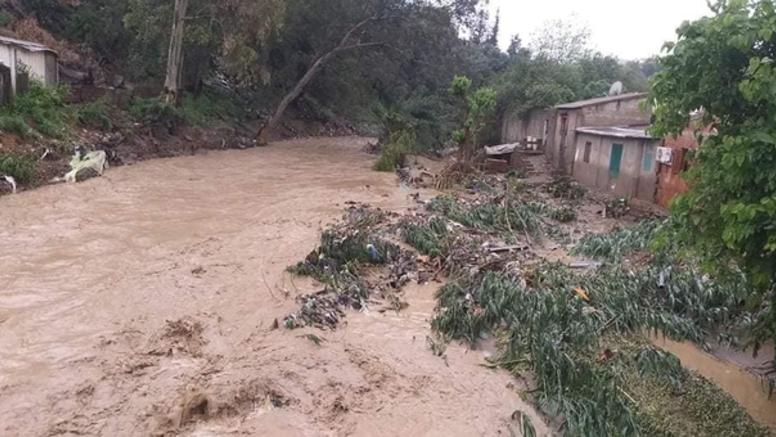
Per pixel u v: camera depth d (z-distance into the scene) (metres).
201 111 28.70
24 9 26.86
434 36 32.84
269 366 7.32
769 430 6.85
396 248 11.84
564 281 10.02
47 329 7.89
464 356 8.12
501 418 6.76
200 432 6.03
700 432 6.74
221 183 19.05
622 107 23.81
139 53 27.75
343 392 6.98
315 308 8.90
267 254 11.41
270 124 31.42
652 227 13.11
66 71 24.47
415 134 31.44
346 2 31.02
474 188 20.33
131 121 22.44
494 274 10.16
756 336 7.59
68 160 17.16
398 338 8.49
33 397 6.35
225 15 25.66
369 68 35.16
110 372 6.95
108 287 9.36
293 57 34.41
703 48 5.64
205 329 8.23
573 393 7.08
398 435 6.32
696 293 9.67
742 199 5.44
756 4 5.34
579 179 22.95
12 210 13.23
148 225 13.05
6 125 15.95
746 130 5.42
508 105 32.28
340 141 37.72
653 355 7.94
